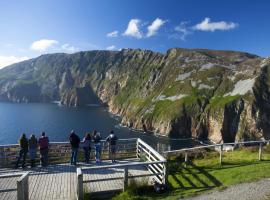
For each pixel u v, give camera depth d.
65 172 21.05
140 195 16.73
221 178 17.84
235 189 15.46
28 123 151.00
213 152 25.95
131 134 131.62
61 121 159.38
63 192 17.17
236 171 18.73
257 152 24.64
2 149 22.31
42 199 16.16
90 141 23.64
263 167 19.19
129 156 25.39
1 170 21.45
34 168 21.94
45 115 188.38
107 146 27.23
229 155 24.23
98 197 16.73
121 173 20.45
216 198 14.51
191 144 117.12
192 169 20.56
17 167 21.95
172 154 26.17
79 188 15.48
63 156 24.53
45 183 18.66
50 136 117.19
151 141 119.62
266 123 129.00
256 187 15.45
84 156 24.91
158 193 16.86
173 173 20.28
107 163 23.53
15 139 112.25
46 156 22.50
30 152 22.09
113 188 17.33
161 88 195.75
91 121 163.62
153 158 20.42
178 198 15.16
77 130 131.75
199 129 137.62
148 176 18.91
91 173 20.42
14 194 16.75
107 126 149.12
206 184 17.28
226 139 129.62
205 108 144.50
